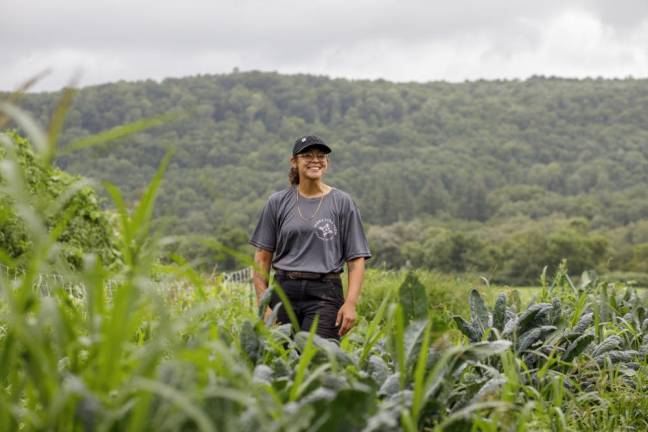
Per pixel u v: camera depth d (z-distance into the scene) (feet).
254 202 239.71
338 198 18.35
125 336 6.51
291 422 6.57
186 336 10.69
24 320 6.34
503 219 370.53
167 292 21.18
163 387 5.70
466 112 516.73
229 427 6.44
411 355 9.70
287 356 10.95
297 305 17.95
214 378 6.99
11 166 5.74
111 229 38.45
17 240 30.68
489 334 13.99
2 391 7.59
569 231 223.92
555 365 14.23
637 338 17.01
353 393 7.36
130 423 6.47
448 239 229.45
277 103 454.40
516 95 548.31
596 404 13.84
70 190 6.17
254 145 372.79
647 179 451.12
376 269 42.06
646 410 13.66
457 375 9.87
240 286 36.63
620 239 291.99
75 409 6.29
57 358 8.38
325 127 472.03
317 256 17.94
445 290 36.32
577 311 16.78
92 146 5.84
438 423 9.30
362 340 12.50
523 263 218.79
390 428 7.29
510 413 9.52
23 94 5.56
